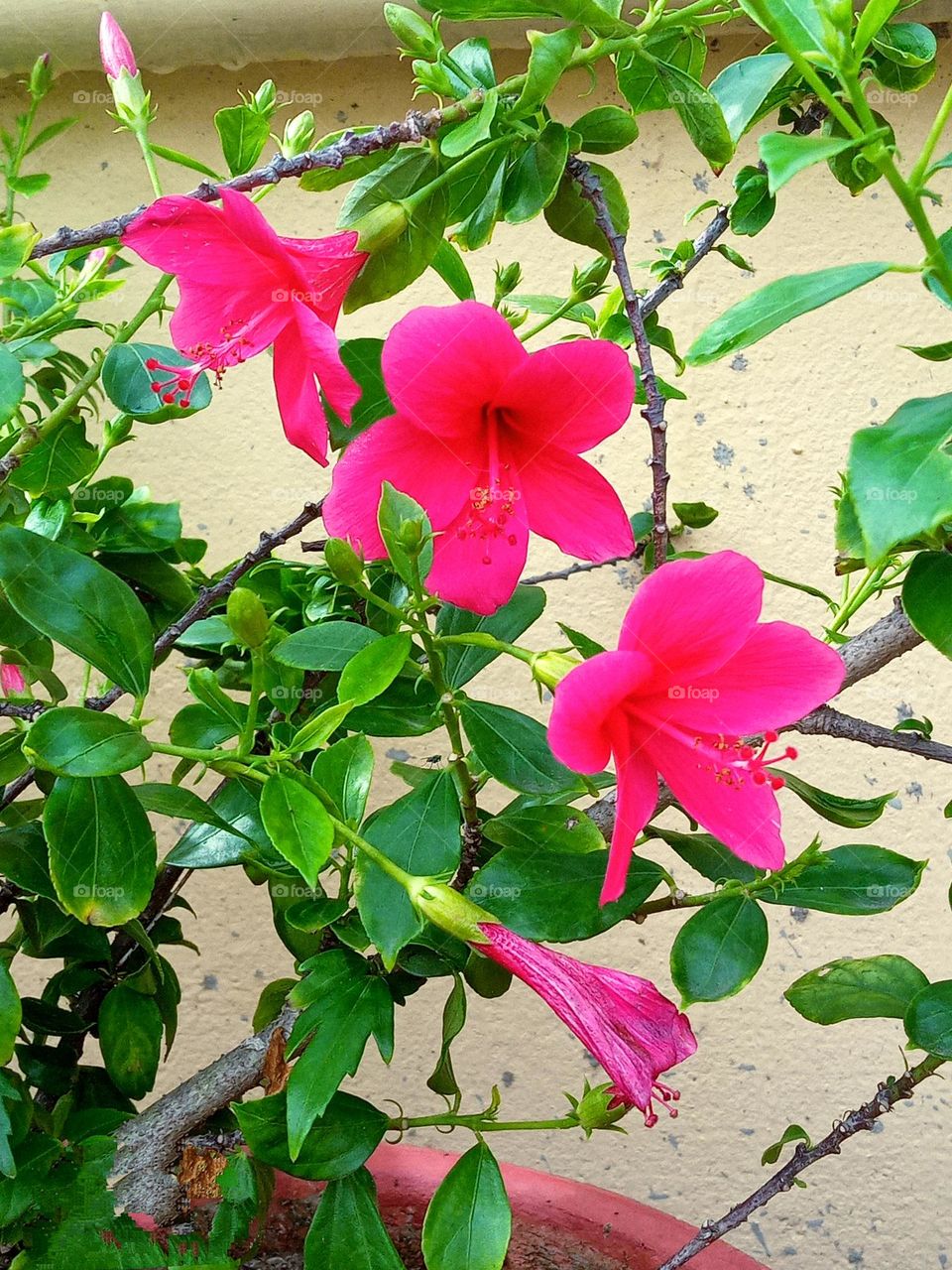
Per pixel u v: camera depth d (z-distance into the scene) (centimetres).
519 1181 52
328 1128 42
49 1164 41
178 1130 44
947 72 60
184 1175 44
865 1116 44
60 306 46
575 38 37
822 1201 62
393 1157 52
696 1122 63
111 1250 41
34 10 59
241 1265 47
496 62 61
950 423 31
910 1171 61
